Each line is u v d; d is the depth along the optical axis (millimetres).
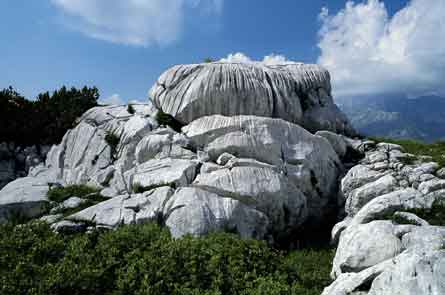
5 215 16625
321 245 16156
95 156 20531
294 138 17984
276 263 10344
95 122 22547
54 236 10805
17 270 8648
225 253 10141
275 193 15602
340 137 20062
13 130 26859
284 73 21484
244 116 17906
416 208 12961
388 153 19297
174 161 16750
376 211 12969
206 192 14648
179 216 13477
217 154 17172
